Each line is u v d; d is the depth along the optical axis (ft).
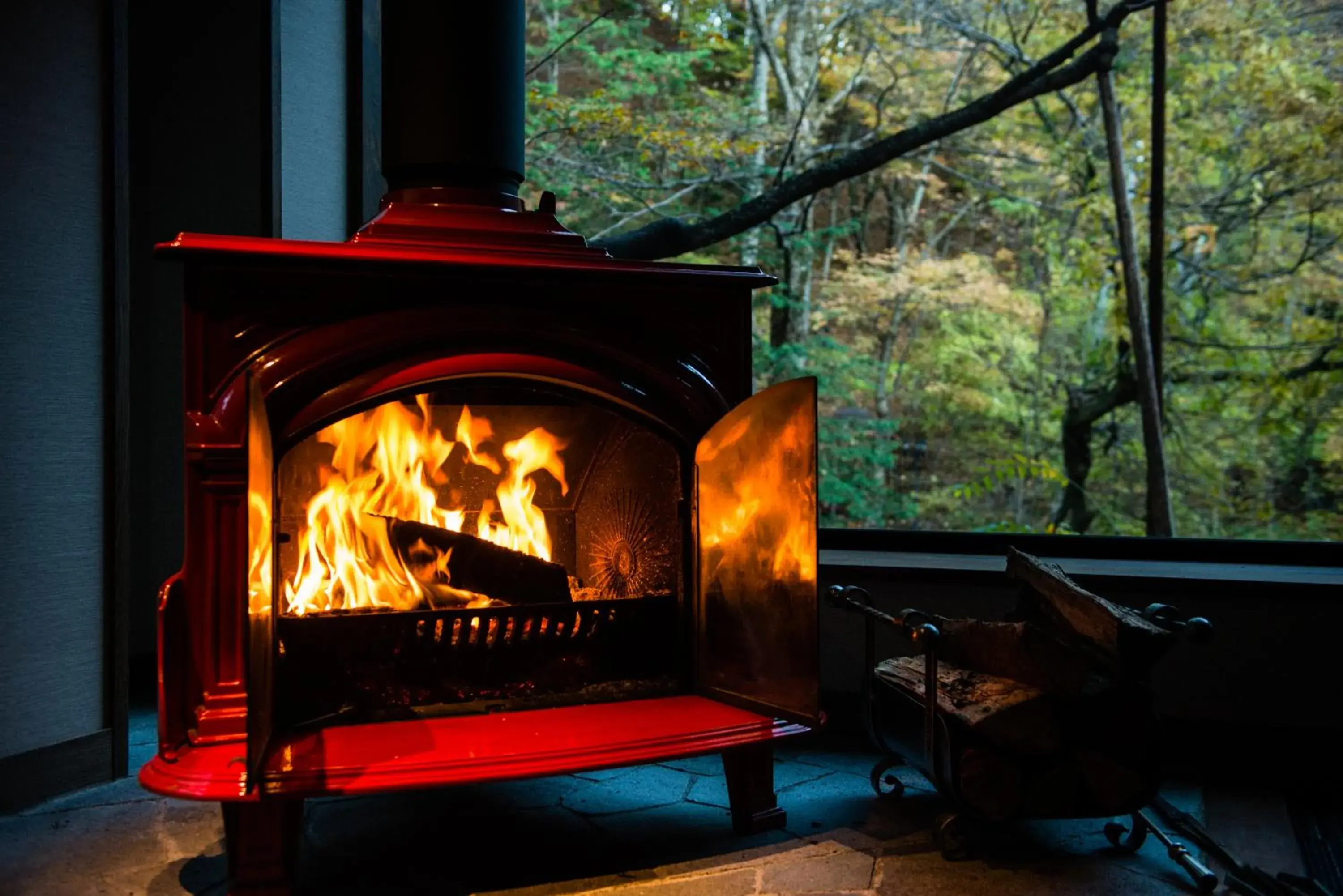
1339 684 8.86
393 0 7.86
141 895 6.59
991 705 7.08
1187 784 9.09
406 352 7.15
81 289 8.45
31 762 8.14
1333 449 20.42
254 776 5.91
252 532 5.97
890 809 8.23
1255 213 20.61
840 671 10.50
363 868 7.06
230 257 6.72
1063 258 23.56
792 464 7.23
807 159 23.93
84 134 8.46
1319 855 7.43
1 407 7.84
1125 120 21.48
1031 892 6.70
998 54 22.68
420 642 7.51
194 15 11.66
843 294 25.09
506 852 7.34
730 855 7.28
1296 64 19.74
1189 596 9.26
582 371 7.64
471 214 7.70
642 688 8.13
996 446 24.50
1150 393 17.04
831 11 23.43
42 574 8.20
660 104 23.06
